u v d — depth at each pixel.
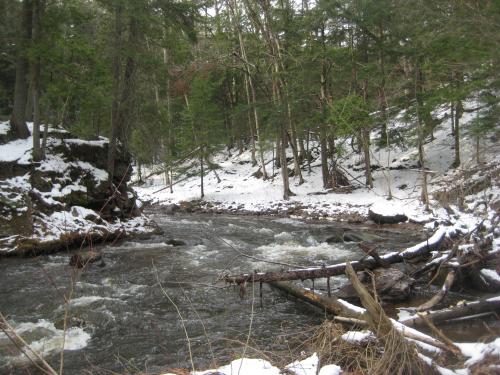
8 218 13.65
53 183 16.17
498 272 8.62
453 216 12.34
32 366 6.25
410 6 12.33
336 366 4.33
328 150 31.33
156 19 17.58
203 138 29.50
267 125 26.44
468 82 15.73
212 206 27.05
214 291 9.55
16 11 16.92
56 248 14.00
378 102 22.59
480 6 11.44
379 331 4.57
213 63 29.64
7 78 25.11
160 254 13.66
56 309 8.50
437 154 26.80
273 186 29.84
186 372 4.80
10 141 17.05
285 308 8.34
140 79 19.17
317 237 16.17
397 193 23.91
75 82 16.09
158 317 8.13
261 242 15.55
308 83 25.20
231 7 29.67
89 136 19.69
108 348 6.88
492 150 13.80
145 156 22.72
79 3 17.14
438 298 7.29
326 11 22.52
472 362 4.36
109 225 16.66
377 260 8.56
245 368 4.49
